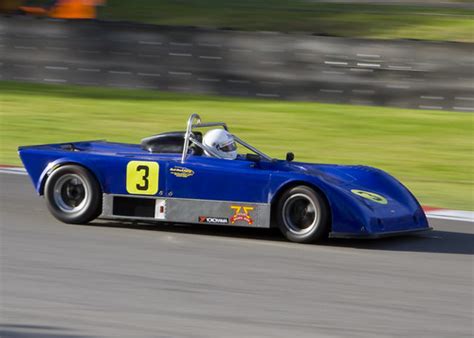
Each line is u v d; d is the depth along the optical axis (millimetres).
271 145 50344
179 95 66000
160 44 67188
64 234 29031
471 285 24328
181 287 23172
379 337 19547
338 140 52156
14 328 19578
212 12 97438
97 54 68375
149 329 19703
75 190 30656
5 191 36469
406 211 30141
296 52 64250
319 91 63812
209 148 30609
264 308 21484
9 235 28703
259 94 65250
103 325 19922
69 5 89500
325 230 28406
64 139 50125
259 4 102750
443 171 45312
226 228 30906
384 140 52406
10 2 87312
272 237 29547
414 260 27062
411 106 61938
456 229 32281
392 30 89750
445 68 60969
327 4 106188
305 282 24000
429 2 119375
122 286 23125
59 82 69500
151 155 30859
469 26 90625
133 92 66938
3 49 70562
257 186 28766
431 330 20156
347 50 63094
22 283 23172
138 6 99938
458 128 55906
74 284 23203
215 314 20906
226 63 65875
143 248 27438
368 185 30766
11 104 60938
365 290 23406
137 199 30016
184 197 29516
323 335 19594
